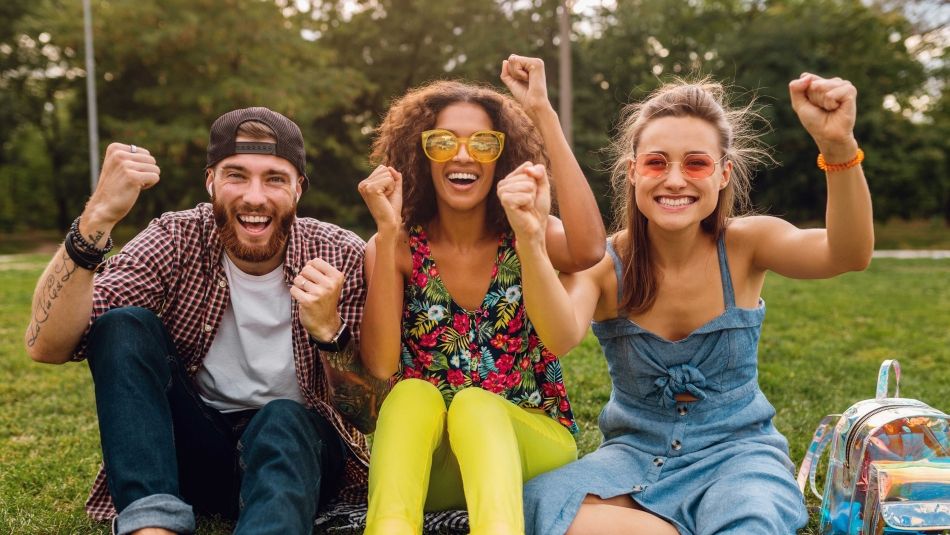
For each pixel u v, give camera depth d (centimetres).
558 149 249
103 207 207
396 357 243
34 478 301
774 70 2503
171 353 223
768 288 1046
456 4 2738
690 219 237
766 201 2559
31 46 2700
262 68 2438
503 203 216
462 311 253
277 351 245
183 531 191
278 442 207
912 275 1280
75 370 513
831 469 228
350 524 252
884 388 233
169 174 2506
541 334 230
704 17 2752
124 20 2328
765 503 203
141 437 197
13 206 3238
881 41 2469
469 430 210
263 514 193
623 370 255
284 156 234
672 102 241
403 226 257
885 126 2614
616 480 231
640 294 248
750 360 249
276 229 236
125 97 2562
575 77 2627
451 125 251
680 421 245
